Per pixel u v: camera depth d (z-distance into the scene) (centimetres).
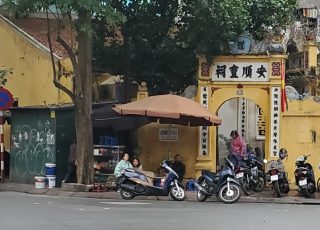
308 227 1020
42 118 1900
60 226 979
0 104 1903
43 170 1889
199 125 1806
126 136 1948
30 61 2416
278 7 1978
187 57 2002
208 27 1786
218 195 1495
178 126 1909
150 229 955
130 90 2080
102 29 2058
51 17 2569
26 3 1504
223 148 2444
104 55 2055
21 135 1980
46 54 2359
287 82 2414
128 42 2044
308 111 1869
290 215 1210
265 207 1394
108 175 1803
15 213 1162
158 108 1684
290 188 1845
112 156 1838
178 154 1906
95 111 1827
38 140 1916
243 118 2491
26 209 1234
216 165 1916
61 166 1855
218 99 1867
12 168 2014
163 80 2067
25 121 1964
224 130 2484
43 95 2372
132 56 2047
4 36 2484
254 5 1988
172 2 2023
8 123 2202
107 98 2319
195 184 1579
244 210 1291
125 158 1675
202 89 1862
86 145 1720
